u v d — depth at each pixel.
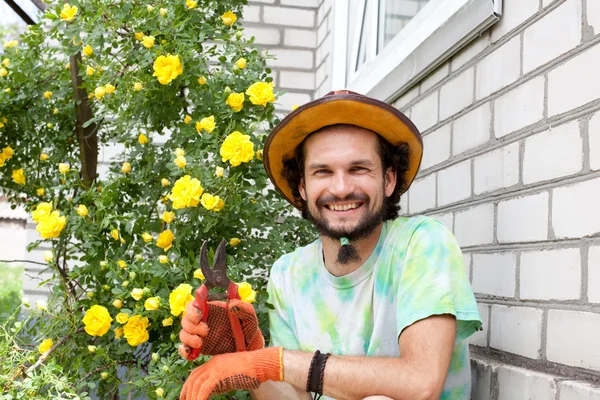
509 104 2.03
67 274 2.46
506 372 1.89
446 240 1.79
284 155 2.01
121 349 2.16
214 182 2.16
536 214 1.85
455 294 1.70
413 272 1.74
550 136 1.80
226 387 1.63
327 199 1.82
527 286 1.88
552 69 1.80
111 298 2.21
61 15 2.41
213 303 1.65
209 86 2.42
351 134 1.82
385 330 1.83
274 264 2.14
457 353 1.89
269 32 4.50
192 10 2.51
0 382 1.96
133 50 2.46
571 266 1.67
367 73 3.59
